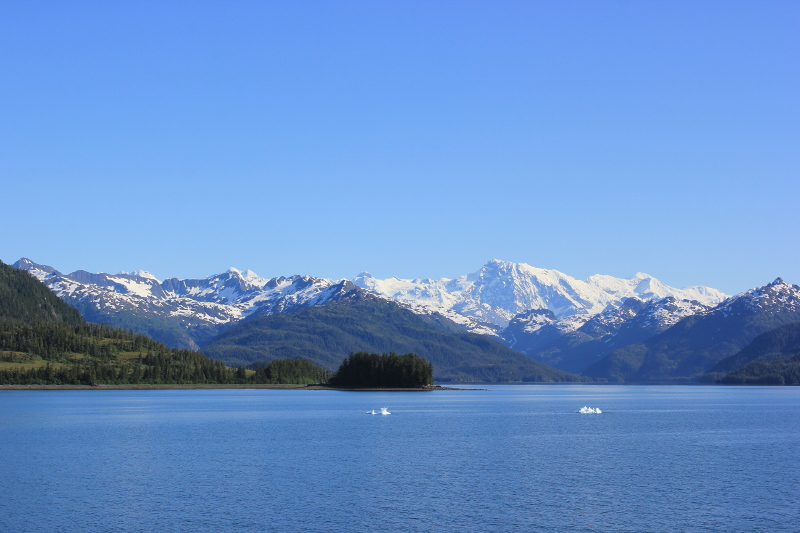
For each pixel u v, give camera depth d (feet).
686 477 434.71
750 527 328.29
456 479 424.87
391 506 359.66
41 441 583.17
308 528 322.34
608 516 343.87
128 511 347.97
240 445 563.48
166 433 645.10
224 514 343.46
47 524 326.65
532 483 414.41
